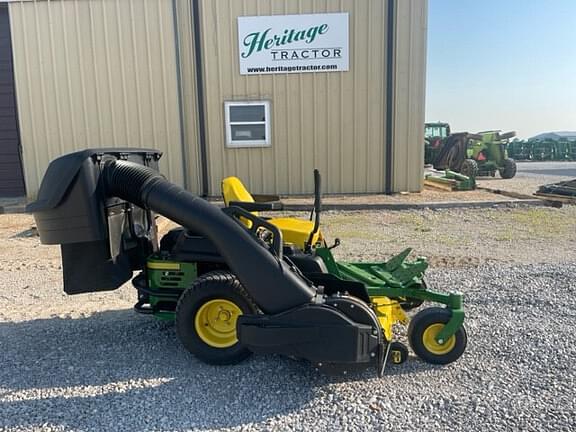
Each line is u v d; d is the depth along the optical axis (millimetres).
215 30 10398
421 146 10680
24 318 4410
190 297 3375
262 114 10617
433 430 2664
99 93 10625
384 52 10383
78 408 2908
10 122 11523
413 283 3814
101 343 3844
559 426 2680
